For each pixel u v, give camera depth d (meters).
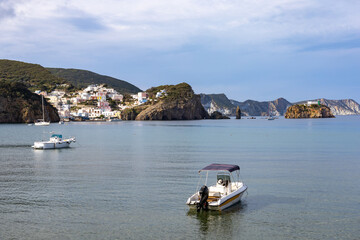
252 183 37.50
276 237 23.06
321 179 39.59
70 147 76.81
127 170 45.50
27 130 151.38
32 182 38.00
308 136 113.62
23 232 23.55
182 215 27.03
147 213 27.39
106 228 24.38
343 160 55.06
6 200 30.73
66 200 30.70
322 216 26.80
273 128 174.62
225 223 25.44
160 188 35.06
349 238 22.78
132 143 87.19
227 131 146.12
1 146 78.88
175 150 70.31
